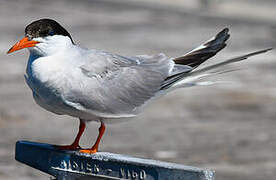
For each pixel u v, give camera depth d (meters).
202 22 33.69
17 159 6.51
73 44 6.98
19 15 34.53
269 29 31.50
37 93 6.67
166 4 40.81
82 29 30.33
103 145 13.26
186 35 29.22
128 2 41.44
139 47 25.48
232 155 12.76
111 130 14.68
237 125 15.20
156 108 17.00
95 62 7.00
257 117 16.00
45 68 6.56
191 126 15.09
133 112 7.31
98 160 5.95
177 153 12.78
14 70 20.88
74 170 6.12
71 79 6.69
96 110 6.94
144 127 14.98
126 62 7.36
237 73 20.97
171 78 7.36
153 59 7.57
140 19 34.53
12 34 27.69
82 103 6.80
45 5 39.03
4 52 23.73
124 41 26.98
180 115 16.27
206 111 16.66
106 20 33.78
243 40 27.67
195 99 18.02
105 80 7.05
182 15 36.31
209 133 14.42
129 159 5.83
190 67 7.33
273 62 22.89
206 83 7.25
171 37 28.47
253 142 13.71
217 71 7.15
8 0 40.16
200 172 5.32
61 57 6.68
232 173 11.59
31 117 15.56
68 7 38.50
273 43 27.14
